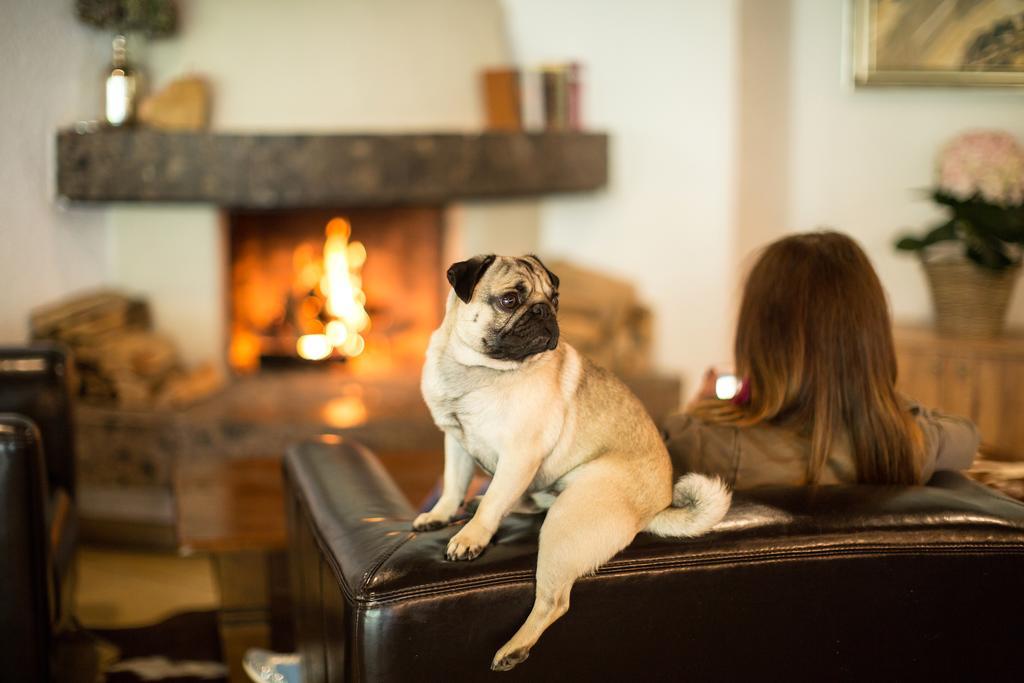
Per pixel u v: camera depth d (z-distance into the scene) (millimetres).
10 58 3279
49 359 2770
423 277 4543
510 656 1245
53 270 3613
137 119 3814
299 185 3771
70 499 2738
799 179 4551
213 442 3633
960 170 3697
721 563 1331
